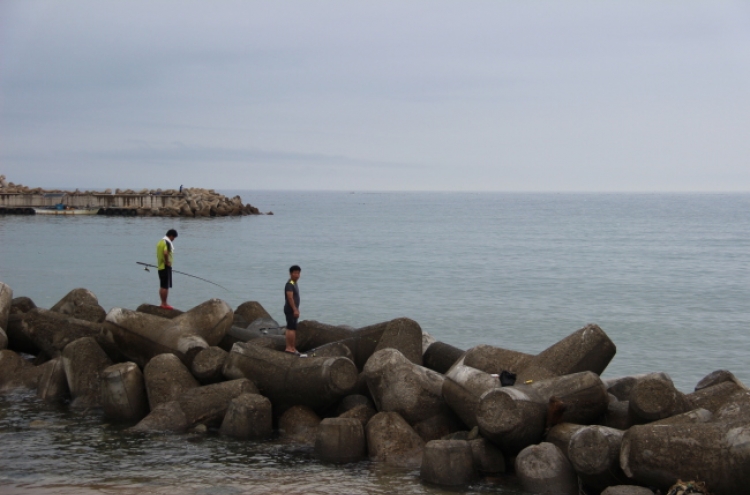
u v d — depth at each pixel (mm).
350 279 40312
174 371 14102
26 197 95375
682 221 118562
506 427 10992
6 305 17609
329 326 16703
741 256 55844
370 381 13133
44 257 47375
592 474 10094
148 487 10656
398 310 30406
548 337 25375
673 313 30297
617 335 25812
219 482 10891
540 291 36406
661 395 10906
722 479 9156
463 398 12180
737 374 20594
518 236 79125
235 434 12836
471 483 10867
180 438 12867
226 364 14188
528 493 10500
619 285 38781
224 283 37594
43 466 11500
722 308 31609
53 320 17188
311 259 50969
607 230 91875
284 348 16094
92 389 14875
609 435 10070
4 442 12648
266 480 11000
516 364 13664
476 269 46000
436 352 15547
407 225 101625
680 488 9195
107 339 15500
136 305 30266
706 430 9453
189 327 15375
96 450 12258
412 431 12289
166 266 18281
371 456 12016
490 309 30875
